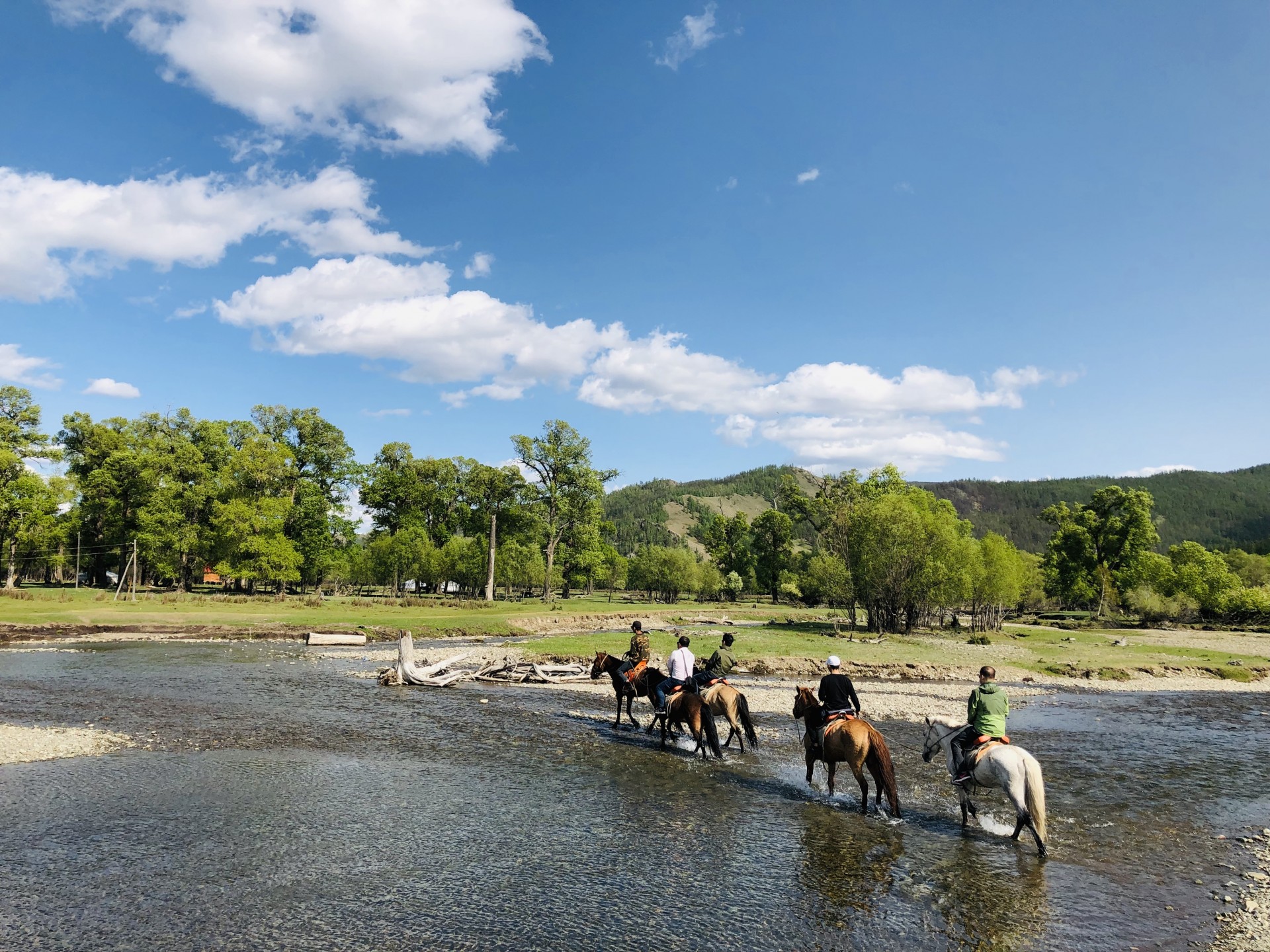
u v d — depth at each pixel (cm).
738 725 2023
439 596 8569
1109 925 923
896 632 5678
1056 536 9900
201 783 1455
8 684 2655
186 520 7506
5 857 1056
